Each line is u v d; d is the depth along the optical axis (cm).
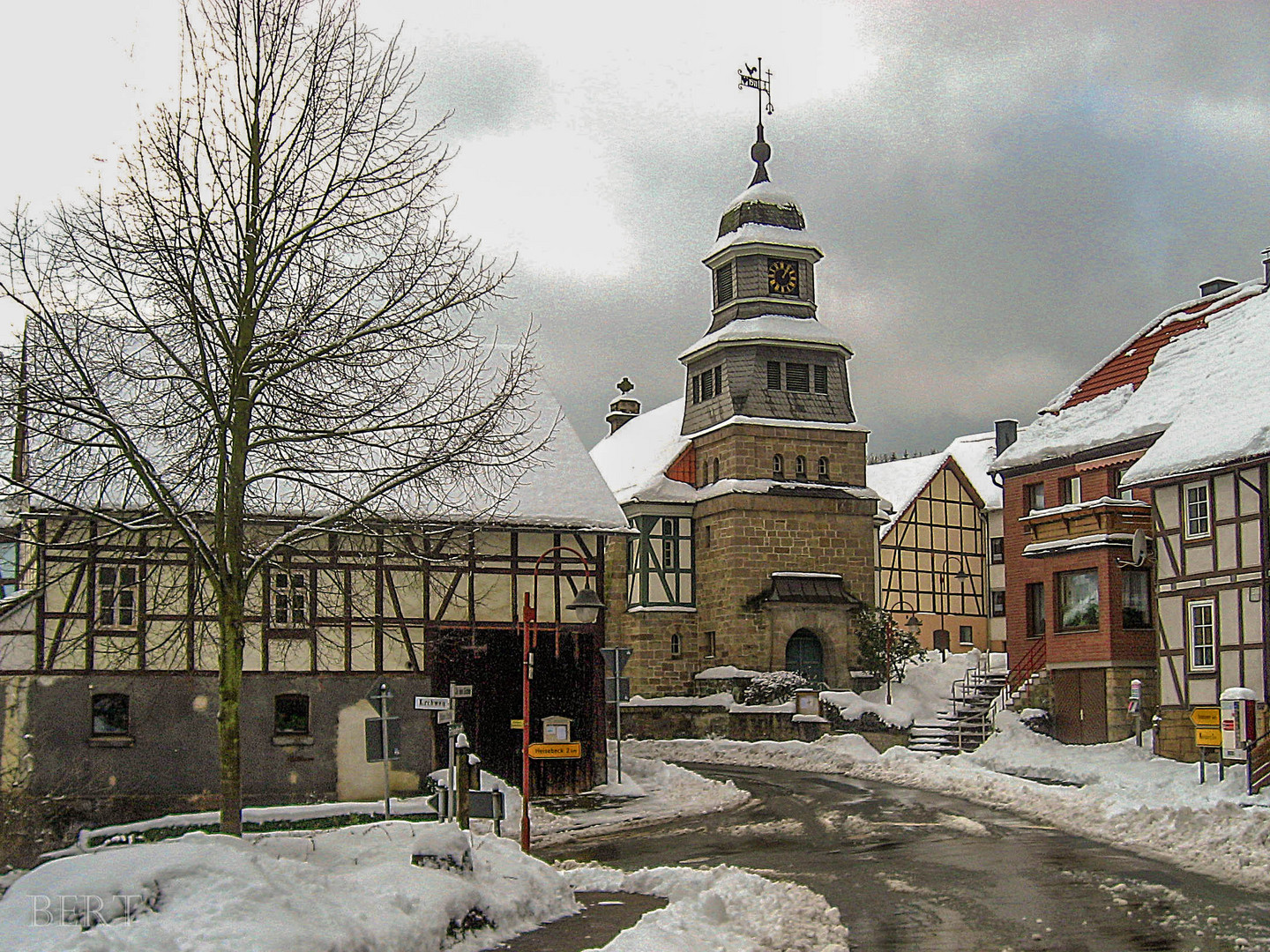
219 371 1520
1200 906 1424
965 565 5512
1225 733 2370
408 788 2525
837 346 4500
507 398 1589
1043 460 3450
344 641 2511
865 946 1245
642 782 2923
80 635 2314
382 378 1667
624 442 5450
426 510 2122
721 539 4341
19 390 1451
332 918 1038
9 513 1986
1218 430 2780
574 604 1770
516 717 2656
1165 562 2881
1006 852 1825
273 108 1531
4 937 876
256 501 1855
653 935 1160
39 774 2275
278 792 2438
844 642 4259
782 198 4606
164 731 2338
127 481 1568
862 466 4488
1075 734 3222
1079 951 1218
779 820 2259
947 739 3438
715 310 4666
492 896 1301
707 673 4291
